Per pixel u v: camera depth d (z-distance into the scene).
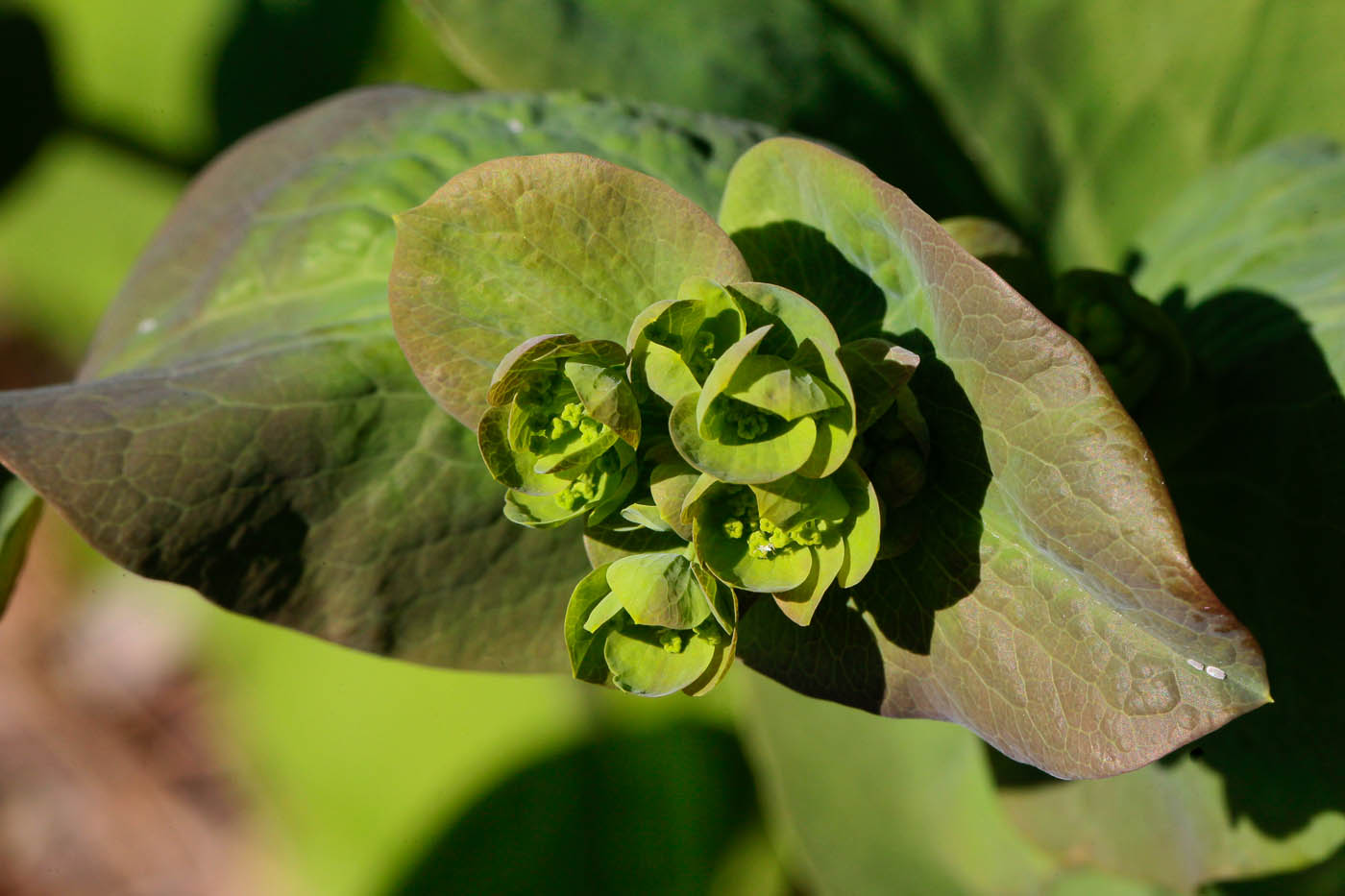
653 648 0.24
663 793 0.49
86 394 0.27
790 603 0.24
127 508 0.26
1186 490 0.29
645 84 0.32
